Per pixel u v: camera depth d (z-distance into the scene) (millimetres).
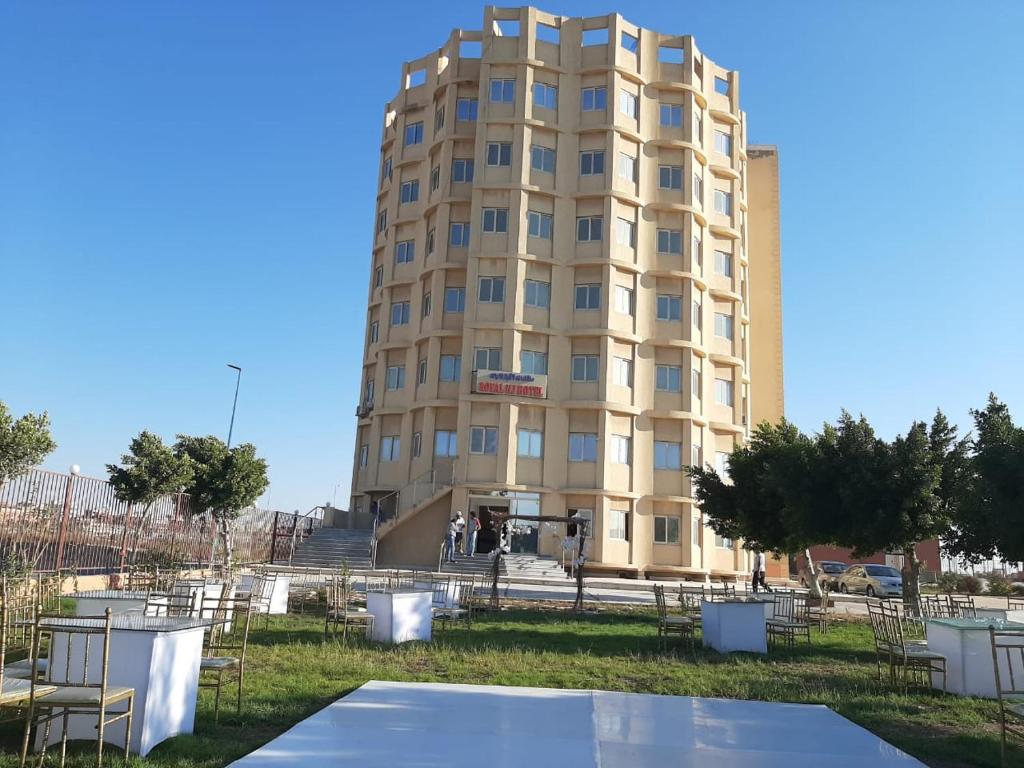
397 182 45438
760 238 54094
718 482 27297
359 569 32531
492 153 40812
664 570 38562
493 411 38594
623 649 13266
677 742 7074
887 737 7734
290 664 10516
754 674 11219
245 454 29609
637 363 40000
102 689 5883
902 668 11297
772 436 26234
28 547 15750
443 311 40906
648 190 41844
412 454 40938
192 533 25609
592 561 37281
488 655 11844
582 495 38281
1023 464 14883
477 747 6656
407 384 42125
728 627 13430
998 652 9898
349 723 7273
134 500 22078
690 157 42344
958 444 20969
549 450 38438
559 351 39406
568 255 40438
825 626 17281
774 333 52844
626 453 39219
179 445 29062
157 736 6570
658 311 41250
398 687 9008
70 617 6137
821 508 21375
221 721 7508
